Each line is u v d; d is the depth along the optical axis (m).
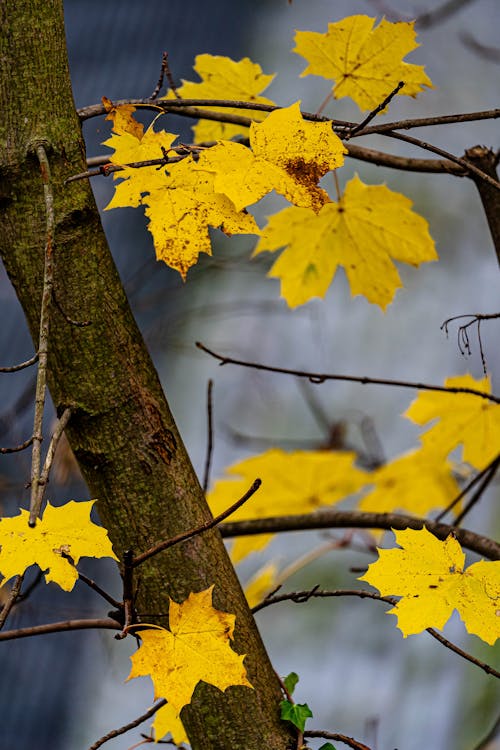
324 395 7.76
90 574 6.59
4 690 7.07
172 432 3.49
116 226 8.94
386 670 6.49
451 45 9.40
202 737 3.46
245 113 3.79
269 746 3.45
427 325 8.23
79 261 3.47
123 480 3.47
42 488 3.31
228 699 3.46
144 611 3.47
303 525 3.73
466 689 6.16
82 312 3.47
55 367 3.47
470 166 3.54
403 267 8.64
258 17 10.91
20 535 3.35
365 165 8.58
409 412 3.94
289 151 3.46
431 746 5.76
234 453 7.42
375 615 6.93
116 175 3.48
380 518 3.71
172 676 3.35
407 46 3.62
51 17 3.49
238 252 7.65
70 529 3.35
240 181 3.44
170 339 6.45
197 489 3.50
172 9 11.03
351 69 3.65
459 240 8.61
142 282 6.37
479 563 3.42
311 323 8.38
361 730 6.09
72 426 3.48
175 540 3.36
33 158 3.47
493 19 9.60
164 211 3.44
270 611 7.03
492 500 6.63
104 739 3.45
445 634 6.70
